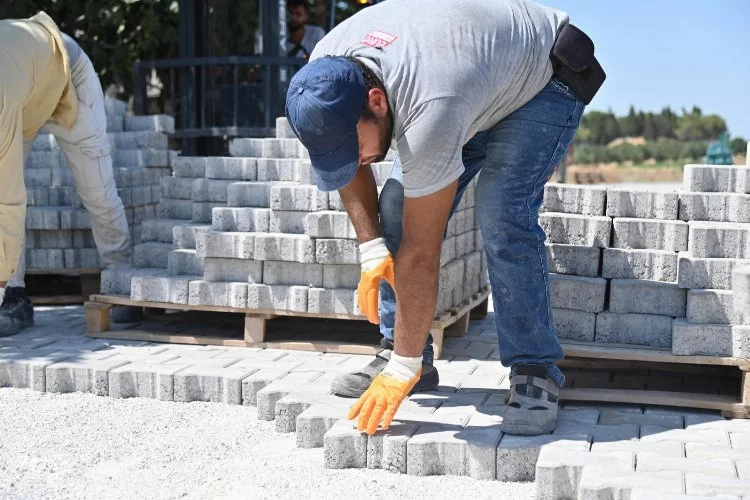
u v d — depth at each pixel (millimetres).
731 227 3992
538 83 3539
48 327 5848
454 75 3141
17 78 4660
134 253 5820
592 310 4145
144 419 4238
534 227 3662
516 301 3662
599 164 49781
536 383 3652
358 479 3459
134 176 6816
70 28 10328
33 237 6438
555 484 3211
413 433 3600
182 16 9211
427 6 3336
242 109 9031
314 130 2986
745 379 3840
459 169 3141
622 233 4211
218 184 5812
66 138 5629
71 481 3500
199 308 5266
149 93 10484
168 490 3404
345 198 3684
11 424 4156
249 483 3445
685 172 4348
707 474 3119
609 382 4355
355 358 4973
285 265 5133
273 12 8914
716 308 3891
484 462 3447
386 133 3209
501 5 3479
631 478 3072
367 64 3148
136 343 5375
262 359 4941
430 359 4250
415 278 3318
